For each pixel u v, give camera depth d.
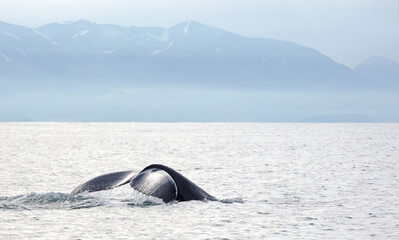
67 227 68.88
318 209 83.94
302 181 125.44
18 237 63.53
